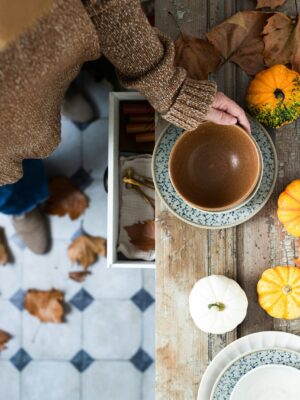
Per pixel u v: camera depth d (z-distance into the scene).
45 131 1.17
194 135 1.29
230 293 1.28
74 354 2.10
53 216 2.09
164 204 1.34
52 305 2.09
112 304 2.09
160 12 1.36
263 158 1.32
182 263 1.35
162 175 1.34
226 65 1.35
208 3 1.35
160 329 1.35
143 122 1.58
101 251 2.08
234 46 1.34
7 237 2.12
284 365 1.26
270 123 1.30
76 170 2.08
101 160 2.07
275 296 1.28
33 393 2.11
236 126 1.25
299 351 1.29
